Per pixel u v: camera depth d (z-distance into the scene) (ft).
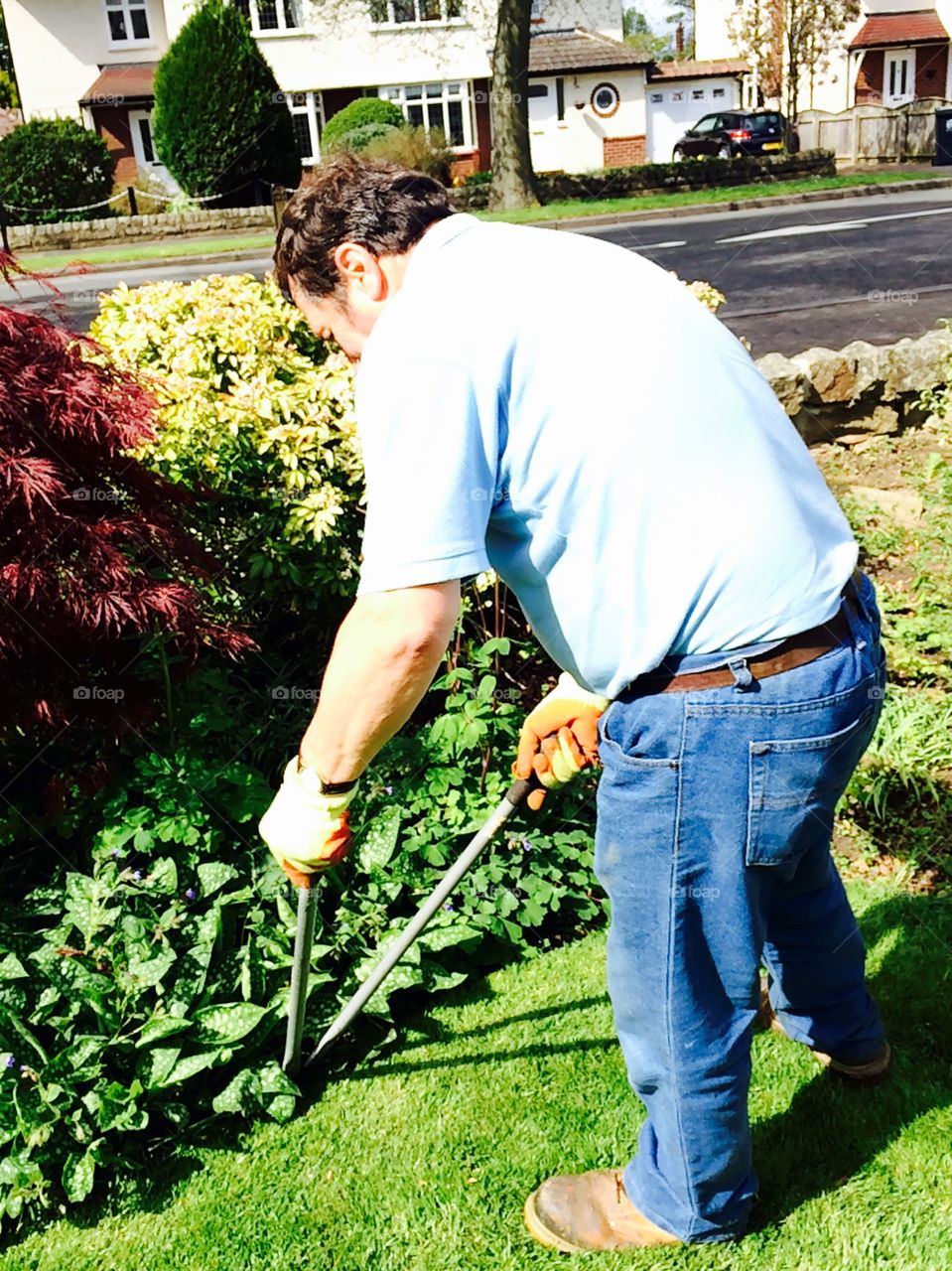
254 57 66.23
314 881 6.45
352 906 8.96
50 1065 7.32
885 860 10.11
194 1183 7.25
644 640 5.30
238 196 67.97
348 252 5.43
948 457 16.88
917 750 10.27
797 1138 7.27
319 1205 7.06
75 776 9.04
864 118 83.30
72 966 7.87
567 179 67.97
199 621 8.91
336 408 11.39
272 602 11.73
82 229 63.00
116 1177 7.29
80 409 8.20
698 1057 5.91
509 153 65.10
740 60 102.47
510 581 5.79
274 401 10.93
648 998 5.90
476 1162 7.29
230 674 11.19
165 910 8.61
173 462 10.39
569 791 10.16
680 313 5.36
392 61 86.69
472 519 5.16
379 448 5.21
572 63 95.14
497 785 10.01
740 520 5.18
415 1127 7.57
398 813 9.36
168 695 9.50
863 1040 7.38
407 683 5.29
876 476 17.19
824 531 5.55
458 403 5.09
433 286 5.21
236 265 51.29
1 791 9.43
